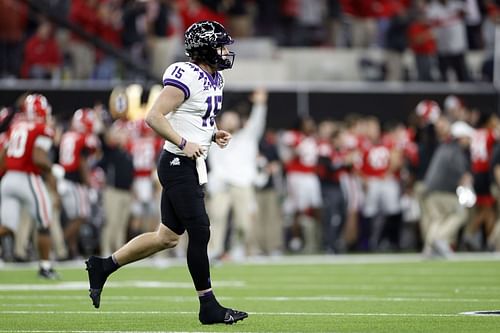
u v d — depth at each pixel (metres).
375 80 75.25
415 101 69.06
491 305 29.28
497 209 63.41
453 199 56.06
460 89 69.50
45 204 40.94
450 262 53.56
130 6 69.12
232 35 77.00
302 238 67.69
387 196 65.69
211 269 49.34
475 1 75.88
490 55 76.00
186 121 23.70
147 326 23.56
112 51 63.97
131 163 56.06
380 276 43.41
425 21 74.25
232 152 54.69
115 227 56.25
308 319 25.25
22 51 62.28
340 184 64.12
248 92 66.44
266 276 44.00
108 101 63.03
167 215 23.92
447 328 22.91
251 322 24.44
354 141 65.12
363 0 78.19
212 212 54.16
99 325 23.86
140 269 49.91
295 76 75.56
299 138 65.19
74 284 38.50
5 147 40.88
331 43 79.38
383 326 23.39
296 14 80.12
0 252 56.88
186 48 24.08
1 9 61.56
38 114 40.72
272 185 61.81
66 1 63.78
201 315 23.72
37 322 24.61
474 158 62.91
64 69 63.03
